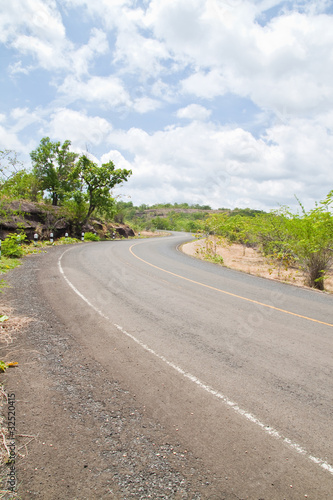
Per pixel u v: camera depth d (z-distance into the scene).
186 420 2.89
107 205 27.94
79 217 26.34
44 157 26.23
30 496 2.01
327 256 9.98
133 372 3.76
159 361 4.09
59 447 2.46
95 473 2.23
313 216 9.78
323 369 4.05
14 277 8.61
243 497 2.09
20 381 3.40
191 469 2.31
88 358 4.07
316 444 2.65
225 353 4.43
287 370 3.99
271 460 2.44
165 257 16.12
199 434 2.71
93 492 2.07
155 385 3.49
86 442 2.53
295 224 10.46
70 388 3.33
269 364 4.14
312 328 5.65
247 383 3.62
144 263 13.05
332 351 4.65
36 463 2.29
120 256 14.95
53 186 26.94
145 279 9.48
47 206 21.89
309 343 4.93
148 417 2.90
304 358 4.36
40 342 4.47
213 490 2.13
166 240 32.16
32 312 5.74
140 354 4.27
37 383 3.38
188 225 65.31
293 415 3.04
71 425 2.73
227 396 3.33
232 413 3.04
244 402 3.23
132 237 37.28
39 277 8.82
